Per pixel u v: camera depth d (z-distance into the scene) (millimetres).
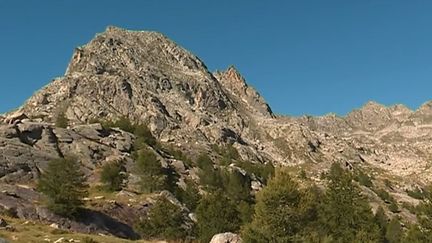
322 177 192000
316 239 60781
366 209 76625
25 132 119625
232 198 125688
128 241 58812
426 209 84750
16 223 62375
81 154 124688
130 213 87125
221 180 143250
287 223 59625
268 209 60031
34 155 107875
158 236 76188
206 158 180375
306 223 64500
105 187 102375
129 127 175875
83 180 81562
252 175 177125
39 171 103312
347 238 71938
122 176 107188
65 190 75938
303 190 63250
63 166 78875
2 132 113875
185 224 81312
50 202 75438
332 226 73312
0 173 96250
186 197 110250
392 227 93750
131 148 145250
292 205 60844
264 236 57750
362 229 73000
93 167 120875
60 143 126250
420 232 82000
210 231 74750
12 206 72438
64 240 50562
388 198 194000
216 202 78125
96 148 129875
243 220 77625
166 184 112938
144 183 108062
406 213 171750
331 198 76750
